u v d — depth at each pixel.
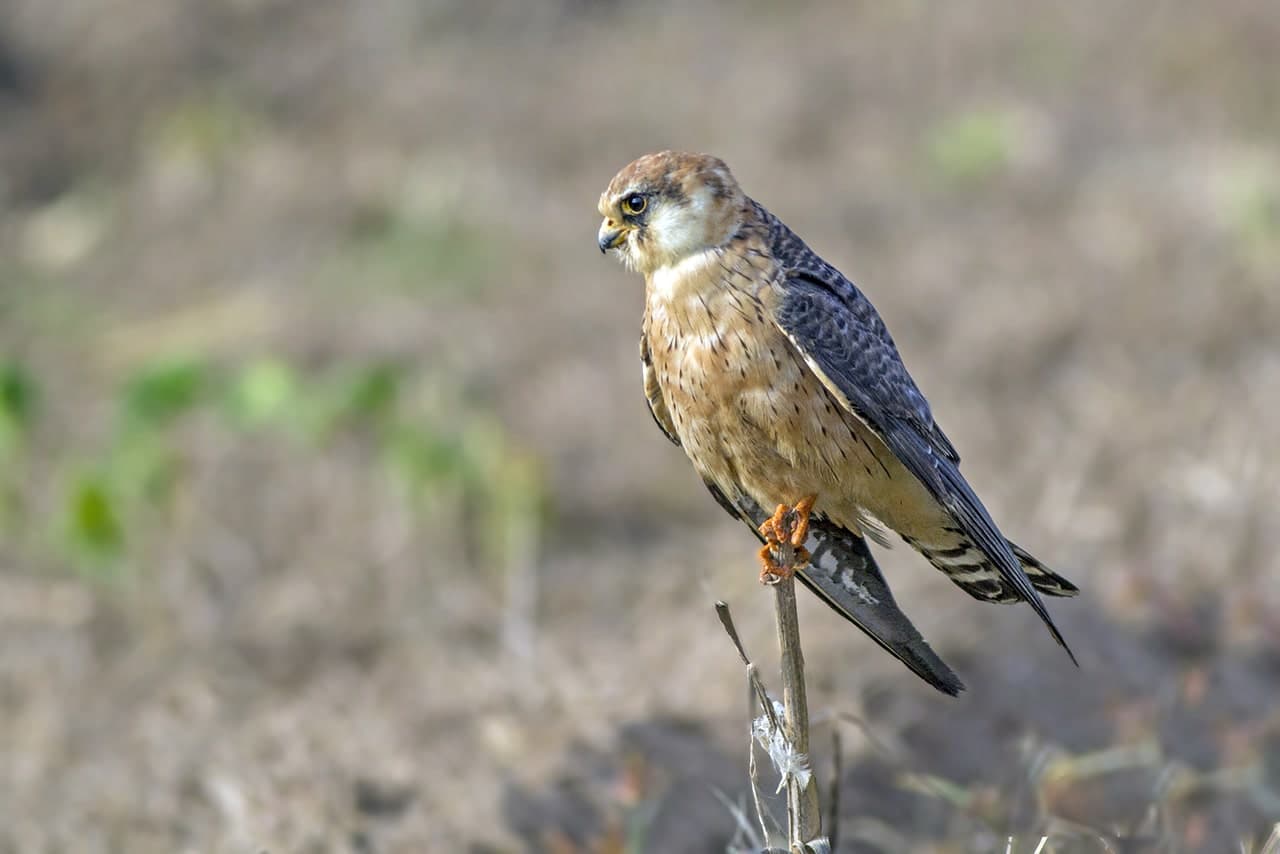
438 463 12.22
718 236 7.03
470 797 9.33
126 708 10.51
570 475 13.32
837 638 10.66
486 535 12.29
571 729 9.95
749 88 22.86
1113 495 12.48
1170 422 13.28
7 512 12.72
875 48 23.91
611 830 8.48
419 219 19.45
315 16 26.64
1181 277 15.55
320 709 10.30
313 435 12.74
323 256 19.38
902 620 7.25
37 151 23.44
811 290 7.05
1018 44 23.30
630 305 16.58
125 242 20.73
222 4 26.45
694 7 27.86
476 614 11.51
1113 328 14.89
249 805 9.14
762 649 10.61
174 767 9.68
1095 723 9.94
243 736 9.99
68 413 15.34
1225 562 11.58
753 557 12.05
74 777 9.69
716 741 9.79
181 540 12.43
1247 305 14.89
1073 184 18.45
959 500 7.01
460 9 26.97
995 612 10.97
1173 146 19.14
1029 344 14.72
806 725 6.52
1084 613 10.99
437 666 10.86
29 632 11.45
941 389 14.17
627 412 14.26
